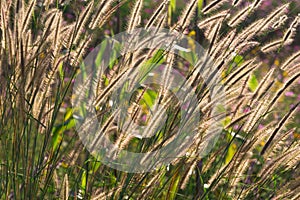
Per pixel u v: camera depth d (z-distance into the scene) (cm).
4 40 216
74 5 228
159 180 219
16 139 211
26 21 215
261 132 216
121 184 214
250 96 219
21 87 210
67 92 221
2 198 214
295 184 215
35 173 214
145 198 211
